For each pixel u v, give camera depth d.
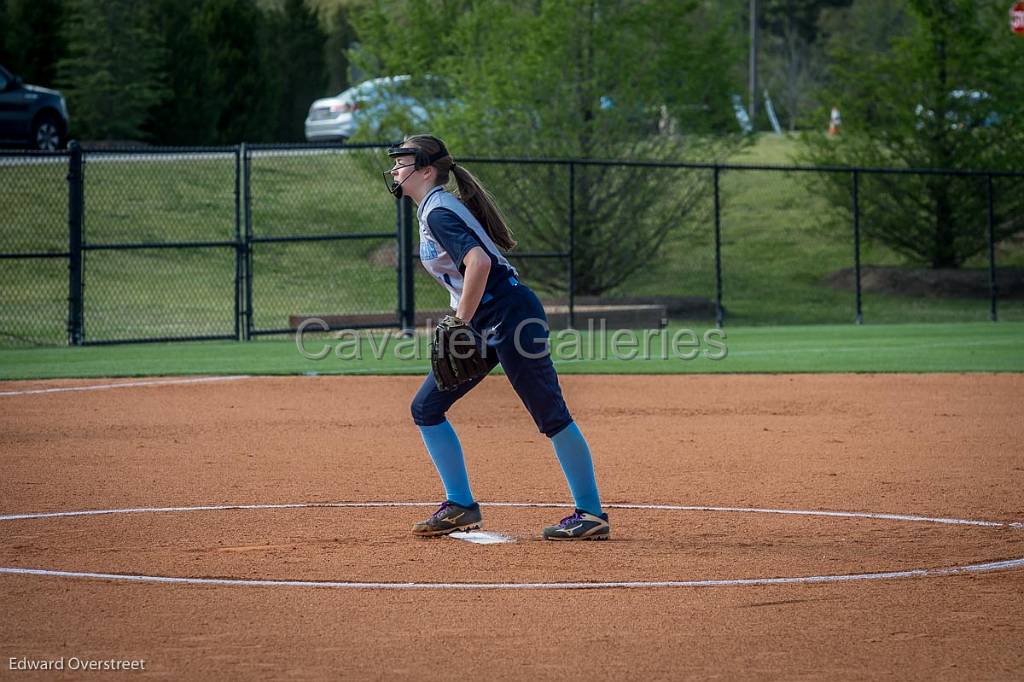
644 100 95.81
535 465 33.25
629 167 93.81
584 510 23.86
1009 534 24.11
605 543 23.47
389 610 18.72
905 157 108.81
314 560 21.95
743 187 137.25
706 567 21.41
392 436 38.53
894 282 108.88
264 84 147.62
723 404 46.09
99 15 133.25
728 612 18.61
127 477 31.12
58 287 94.56
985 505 27.27
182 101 139.00
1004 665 16.22
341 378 54.22
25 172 112.38
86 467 32.59
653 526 25.14
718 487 29.81
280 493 29.03
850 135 111.00
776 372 56.66
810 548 22.92
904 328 82.88
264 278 100.81
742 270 113.88
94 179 116.62
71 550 22.73
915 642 17.16
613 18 94.81
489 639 17.28
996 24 111.81
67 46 136.75
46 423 40.78
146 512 26.55
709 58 96.88
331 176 125.62
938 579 20.53
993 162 106.50
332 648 16.88
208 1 145.12
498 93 92.44
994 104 106.19
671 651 16.77
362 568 21.38
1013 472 31.66
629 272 98.19
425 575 20.89
